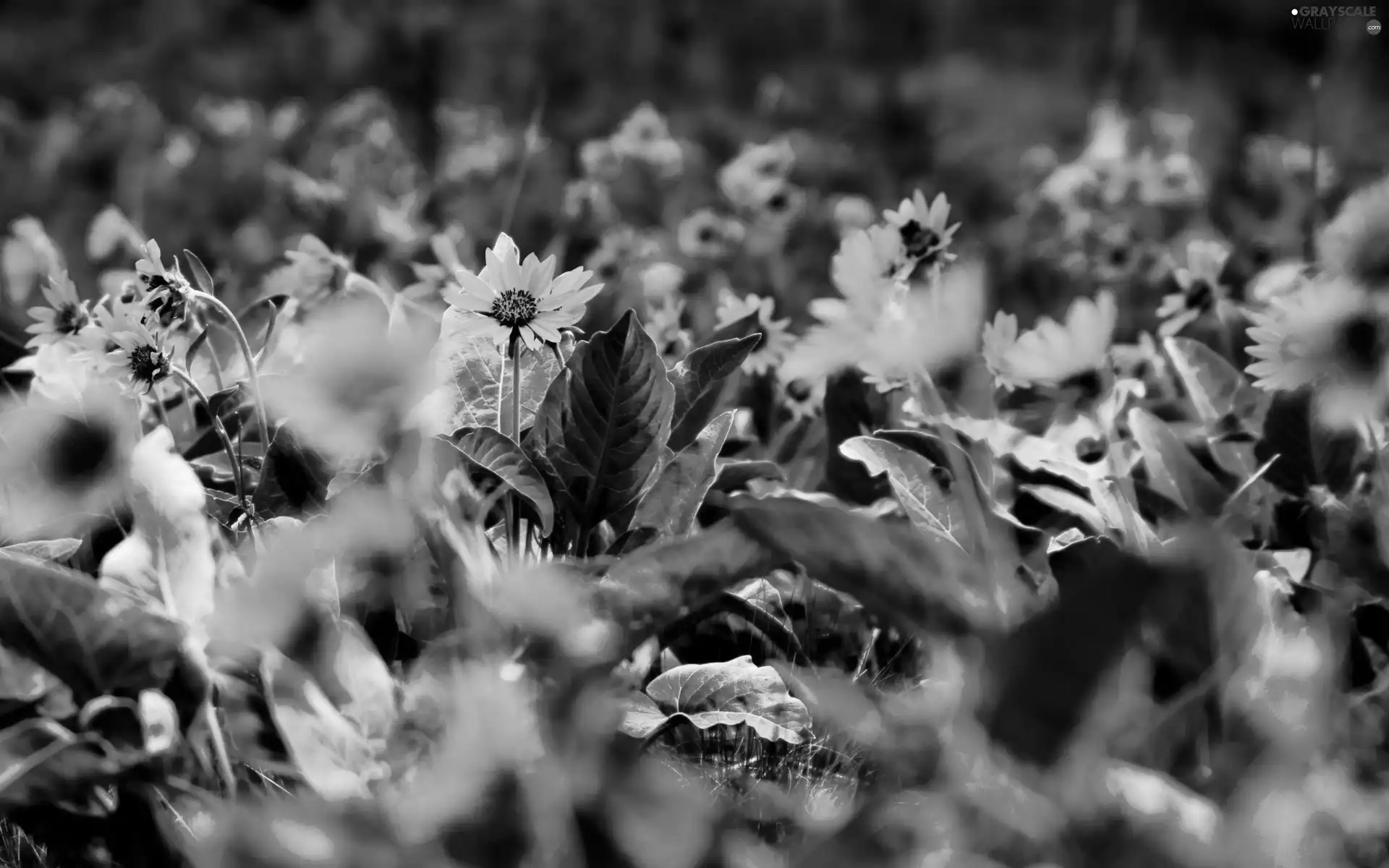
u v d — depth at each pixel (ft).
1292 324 5.11
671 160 14.46
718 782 4.83
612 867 4.27
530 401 5.23
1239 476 5.72
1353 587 5.14
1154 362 6.54
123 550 4.60
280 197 12.53
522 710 4.31
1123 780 4.21
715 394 5.49
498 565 4.84
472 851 4.24
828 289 11.13
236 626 4.45
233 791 4.47
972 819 4.23
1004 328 5.41
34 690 4.55
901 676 5.21
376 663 4.49
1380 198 5.14
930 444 5.25
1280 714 4.39
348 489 4.58
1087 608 4.17
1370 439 5.24
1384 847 4.33
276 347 5.73
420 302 6.72
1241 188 14.12
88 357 5.08
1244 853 4.19
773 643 5.13
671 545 4.43
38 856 4.69
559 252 10.09
